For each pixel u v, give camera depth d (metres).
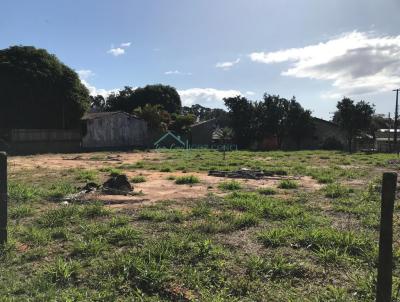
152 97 88.56
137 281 5.61
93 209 9.75
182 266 6.12
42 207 10.82
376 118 90.50
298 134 64.38
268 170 21.09
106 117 57.91
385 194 4.24
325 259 6.29
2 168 7.02
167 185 15.77
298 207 10.44
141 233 7.96
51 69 52.34
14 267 6.28
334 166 24.58
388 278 4.27
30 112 51.38
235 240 7.51
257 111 64.81
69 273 5.86
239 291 5.34
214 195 12.87
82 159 34.81
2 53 51.44
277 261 6.14
